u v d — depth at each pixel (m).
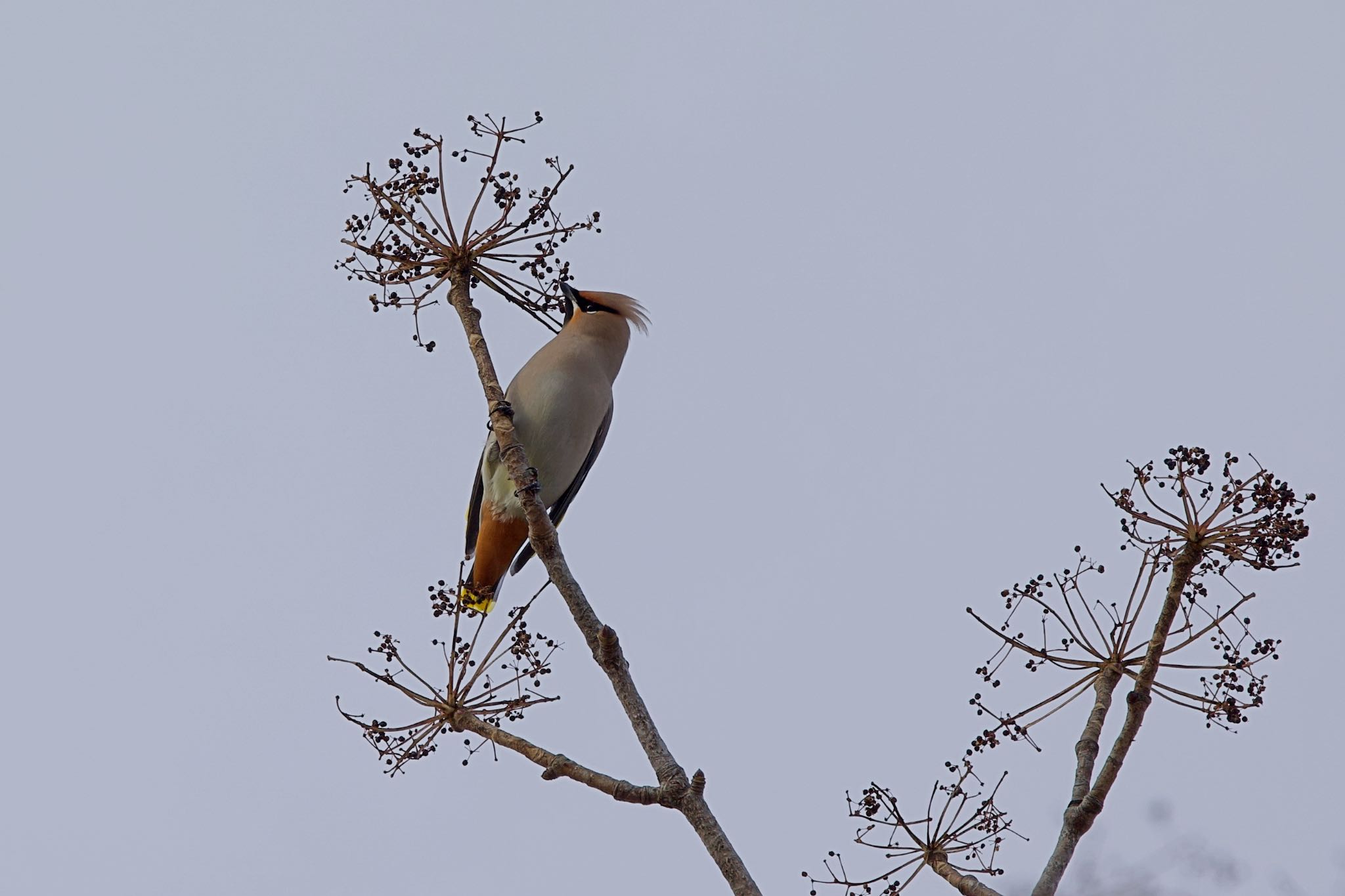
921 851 10.02
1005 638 10.52
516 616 10.66
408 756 10.40
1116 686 10.39
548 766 9.89
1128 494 10.30
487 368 12.20
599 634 10.10
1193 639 10.22
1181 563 10.20
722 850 9.19
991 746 10.32
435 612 10.62
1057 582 10.55
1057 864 9.57
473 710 10.46
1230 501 10.11
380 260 12.45
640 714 9.80
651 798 9.45
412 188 12.34
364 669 10.52
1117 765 9.88
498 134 12.46
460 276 12.45
